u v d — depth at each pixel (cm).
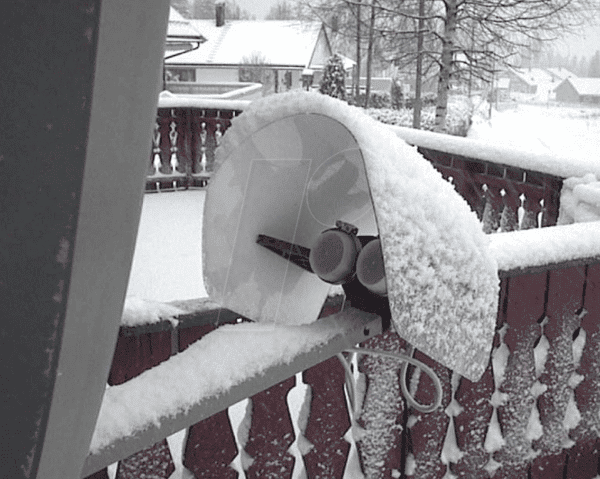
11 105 44
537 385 185
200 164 802
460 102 3312
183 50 3034
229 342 81
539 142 2739
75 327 50
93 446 69
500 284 168
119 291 52
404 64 1506
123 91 46
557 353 185
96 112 45
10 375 49
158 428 73
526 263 157
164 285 428
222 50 4359
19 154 45
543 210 386
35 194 46
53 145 45
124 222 50
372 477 162
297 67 4228
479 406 174
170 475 136
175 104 763
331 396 152
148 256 498
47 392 50
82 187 46
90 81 44
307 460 154
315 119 84
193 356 80
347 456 158
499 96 7456
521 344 176
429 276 72
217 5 4659
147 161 50
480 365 81
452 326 76
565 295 180
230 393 77
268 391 142
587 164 342
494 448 180
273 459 146
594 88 9231
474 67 1369
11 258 47
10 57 43
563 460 195
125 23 45
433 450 167
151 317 122
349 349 83
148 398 74
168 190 793
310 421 151
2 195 46
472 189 453
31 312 48
